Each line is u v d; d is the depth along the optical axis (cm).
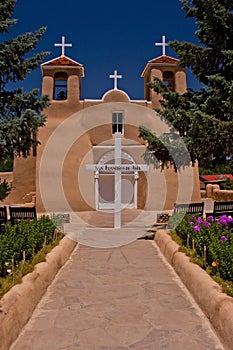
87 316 550
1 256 639
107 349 448
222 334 465
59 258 830
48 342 467
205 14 999
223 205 1237
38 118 950
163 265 862
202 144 1014
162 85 1184
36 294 593
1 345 427
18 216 1181
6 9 938
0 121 921
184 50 1095
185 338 477
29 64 971
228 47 1039
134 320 535
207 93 1080
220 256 636
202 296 569
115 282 724
